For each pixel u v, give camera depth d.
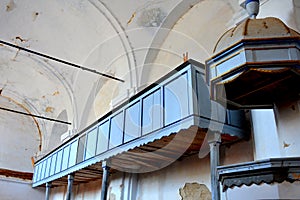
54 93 12.13
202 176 5.64
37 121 13.59
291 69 2.70
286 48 2.73
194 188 5.74
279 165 1.64
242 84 3.00
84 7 8.29
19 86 12.66
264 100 3.24
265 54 2.75
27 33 9.51
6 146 12.85
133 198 7.22
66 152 9.09
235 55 2.88
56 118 12.98
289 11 4.00
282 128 3.04
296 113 2.96
